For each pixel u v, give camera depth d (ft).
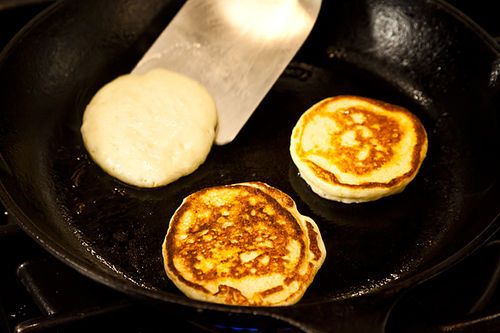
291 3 1.90
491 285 1.59
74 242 1.61
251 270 1.51
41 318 1.43
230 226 1.58
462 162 1.77
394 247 1.62
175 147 1.71
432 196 1.70
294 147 1.71
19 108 1.74
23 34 1.76
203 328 1.50
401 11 1.92
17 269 1.58
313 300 1.36
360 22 1.97
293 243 1.55
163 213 1.65
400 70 1.94
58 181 1.69
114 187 1.69
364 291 1.56
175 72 1.86
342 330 1.31
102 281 1.38
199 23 1.91
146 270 1.57
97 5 1.87
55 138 1.77
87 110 1.79
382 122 1.75
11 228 1.54
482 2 2.08
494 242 1.64
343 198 1.67
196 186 1.70
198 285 1.49
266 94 1.85
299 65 1.95
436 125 1.85
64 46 1.84
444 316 1.54
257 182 1.67
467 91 1.85
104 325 1.50
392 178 1.66
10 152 1.67
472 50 1.85
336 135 1.73
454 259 1.42
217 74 1.86
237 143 1.77
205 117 1.77
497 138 1.76
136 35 1.94
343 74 1.94
